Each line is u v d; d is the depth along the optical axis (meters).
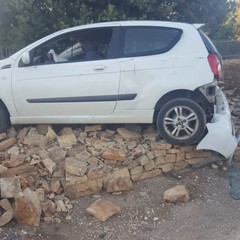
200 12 9.62
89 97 5.52
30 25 8.43
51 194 4.64
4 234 3.96
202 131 5.38
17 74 5.65
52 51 5.66
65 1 8.45
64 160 5.12
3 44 9.44
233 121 6.91
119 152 5.08
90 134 5.83
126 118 5.57
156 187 4.96
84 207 4.50
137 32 5.58
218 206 4.55
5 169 4.70
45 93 5.60
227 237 3.96
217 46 18.92
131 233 4.04
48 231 4.05
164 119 5.41
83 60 5.60
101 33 5.64
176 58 5.42
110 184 4.79
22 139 5.68
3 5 8.48
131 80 5.44
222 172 5.39
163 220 4.29
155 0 8.48
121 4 8.49
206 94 5.41
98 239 3.94
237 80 11.54
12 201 4.34
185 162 5.46
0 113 5.85
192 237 3.97
